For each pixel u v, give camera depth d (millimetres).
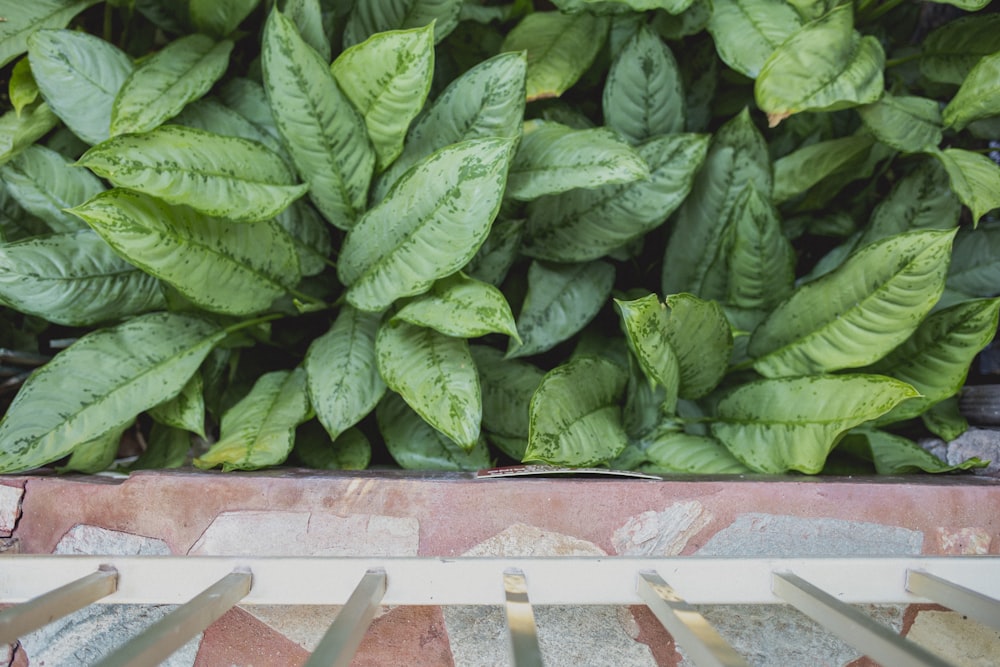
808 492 804
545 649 791
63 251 937
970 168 951
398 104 948
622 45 1130
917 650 474
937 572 704
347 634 500
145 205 821
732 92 1261
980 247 1071
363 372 959
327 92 930
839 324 936
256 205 885
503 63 950
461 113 990
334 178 993
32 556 679
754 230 1020
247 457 859
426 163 862
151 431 1080
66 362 900
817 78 967
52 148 1105
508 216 1090
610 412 984
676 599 604
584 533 799
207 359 1066
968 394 1074
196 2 1051
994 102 950
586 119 1196
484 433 1053
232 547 801
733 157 1069
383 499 802
